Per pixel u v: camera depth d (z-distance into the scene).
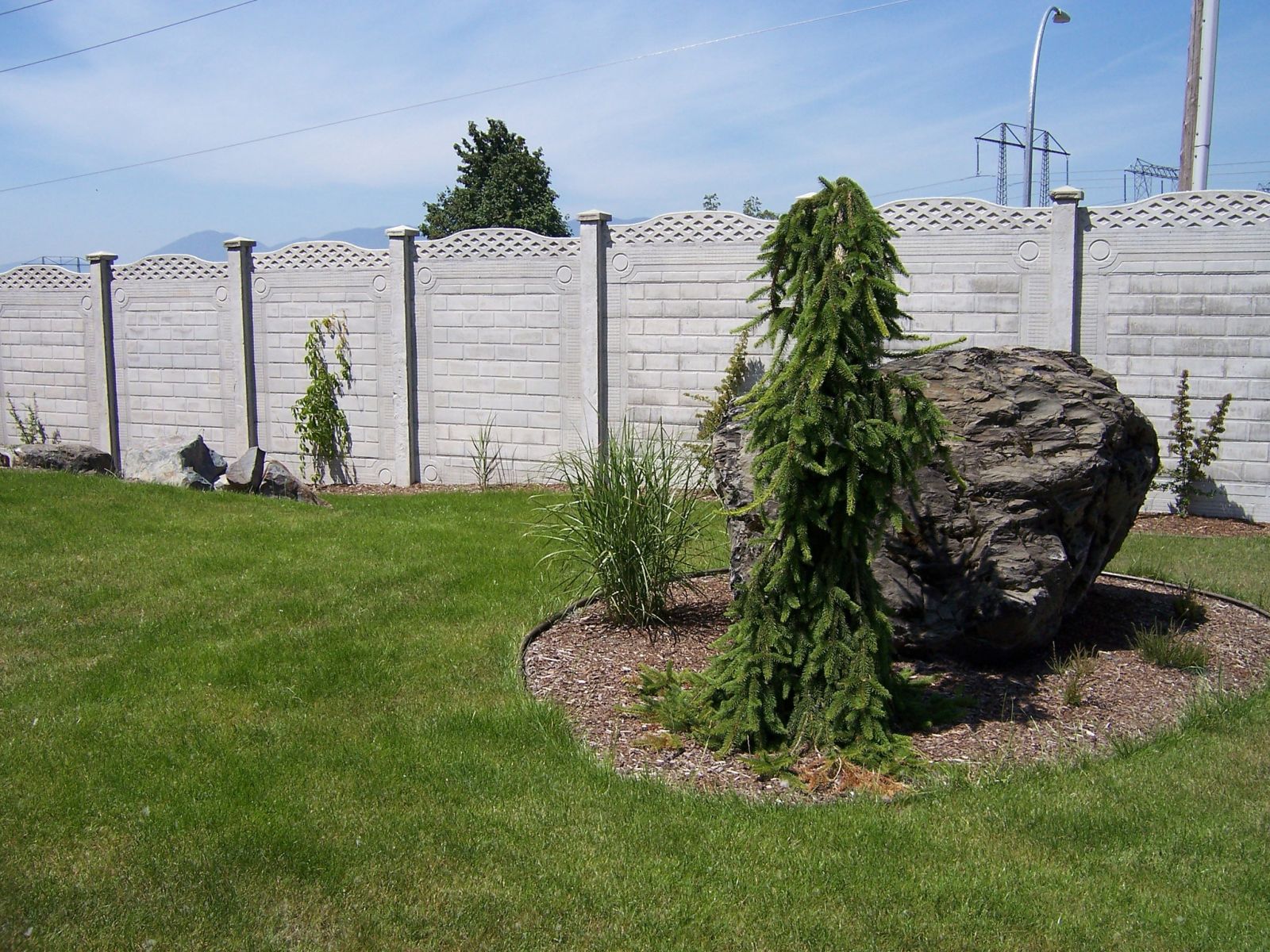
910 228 10.59
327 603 6.49
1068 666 5.53
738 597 4.86
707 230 11.39
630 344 11.85
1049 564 5.19
